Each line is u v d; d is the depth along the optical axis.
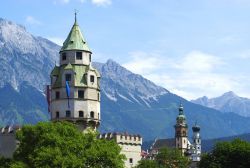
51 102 140.00
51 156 90.88
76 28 143.38
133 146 153.25
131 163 151.88
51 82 140.88
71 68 137.88
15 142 132.88
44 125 99.75
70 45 140.12
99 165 97.38
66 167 89.94
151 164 156.25
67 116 135.62
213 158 135.00
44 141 95.88
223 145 136.00
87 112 136.88
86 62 140.50
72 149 95.88
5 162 99.50
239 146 132.50
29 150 97.62
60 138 96.44
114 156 98.31
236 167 130.50
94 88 139.50
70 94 136.50
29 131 99.50
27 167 92.38
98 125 140.12
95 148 98.88
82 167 94.31
